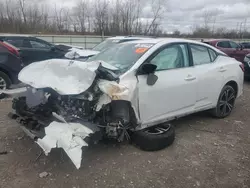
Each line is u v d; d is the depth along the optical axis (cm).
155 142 397
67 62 375
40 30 3631
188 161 379
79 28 3562
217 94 529
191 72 468
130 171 350
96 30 3350
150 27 2973
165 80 420
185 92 452
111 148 407
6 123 502
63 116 354
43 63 394
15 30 3556
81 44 2781
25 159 372
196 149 416
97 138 352
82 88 332
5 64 696
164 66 434
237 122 544
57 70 367
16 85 429
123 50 454
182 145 427
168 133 414
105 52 484
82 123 346
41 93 368
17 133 456
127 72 383
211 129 501
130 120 390
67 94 330
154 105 408
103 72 359
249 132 494
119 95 346
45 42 988
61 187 314
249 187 326
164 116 429
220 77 527
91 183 323
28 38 942
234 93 577
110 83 349
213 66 518
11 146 409
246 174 353
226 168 365
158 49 431
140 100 388
